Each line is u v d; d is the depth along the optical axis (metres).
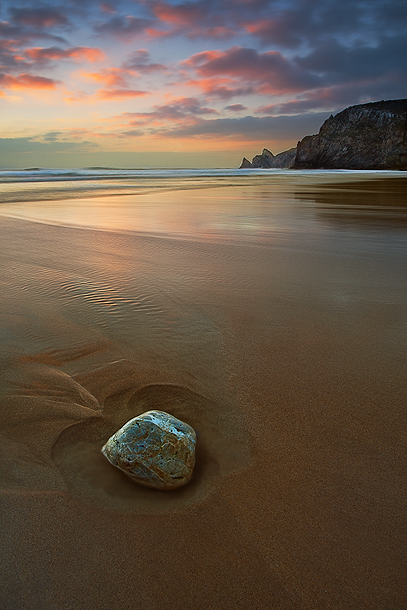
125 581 1.24
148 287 4.15
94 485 1.62
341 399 2.24
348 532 1.41
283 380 2.43
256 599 1.19
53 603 1.17
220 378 2.45
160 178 29.64
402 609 1.16
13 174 31.38
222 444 1.88
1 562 1.28
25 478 1.64
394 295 3.94
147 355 2.72
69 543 1.36
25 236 6.68
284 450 1.84
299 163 102.06
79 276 4.50
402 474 1.70
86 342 2.89
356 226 8.08
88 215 9.39
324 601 1.18
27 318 3.30
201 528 1.43
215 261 5.26
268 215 9.67
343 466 1.74
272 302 3.76
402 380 2.43
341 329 3.15
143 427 1.74
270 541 1.38
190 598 1.19
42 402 2.16
